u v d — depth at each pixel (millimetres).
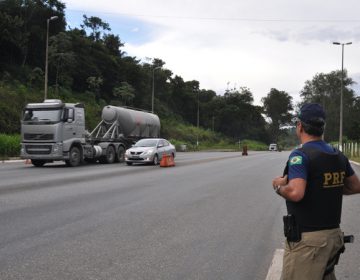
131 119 30859
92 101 79125
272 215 10375
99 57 90812
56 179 17188
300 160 3486
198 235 8195
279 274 5910
